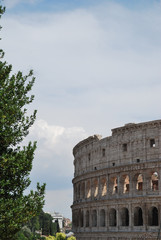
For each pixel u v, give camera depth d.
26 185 83.00
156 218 195.75
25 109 86.50
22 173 82.25
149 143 191.38
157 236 178.00
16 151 83.69
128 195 194.62
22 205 80.50
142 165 190.12
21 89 87.19
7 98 84.25
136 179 194.38
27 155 83.25
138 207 192.50
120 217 196.62
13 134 81.62
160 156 186.38
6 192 80.75
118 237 194.75
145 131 193.62
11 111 81.81
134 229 188.38
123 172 198.38
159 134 188.38
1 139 80.38
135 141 196.50
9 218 77.25
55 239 188.25
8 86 84.88
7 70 87.56
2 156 78.94
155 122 189.88
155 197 183.00
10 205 78.12
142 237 183.50
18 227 79.44
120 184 199.50
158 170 185.00
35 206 82.06
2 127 79.94
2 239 78.19
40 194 83.81
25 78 88.81
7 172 80.31
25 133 85.69
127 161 197.88
